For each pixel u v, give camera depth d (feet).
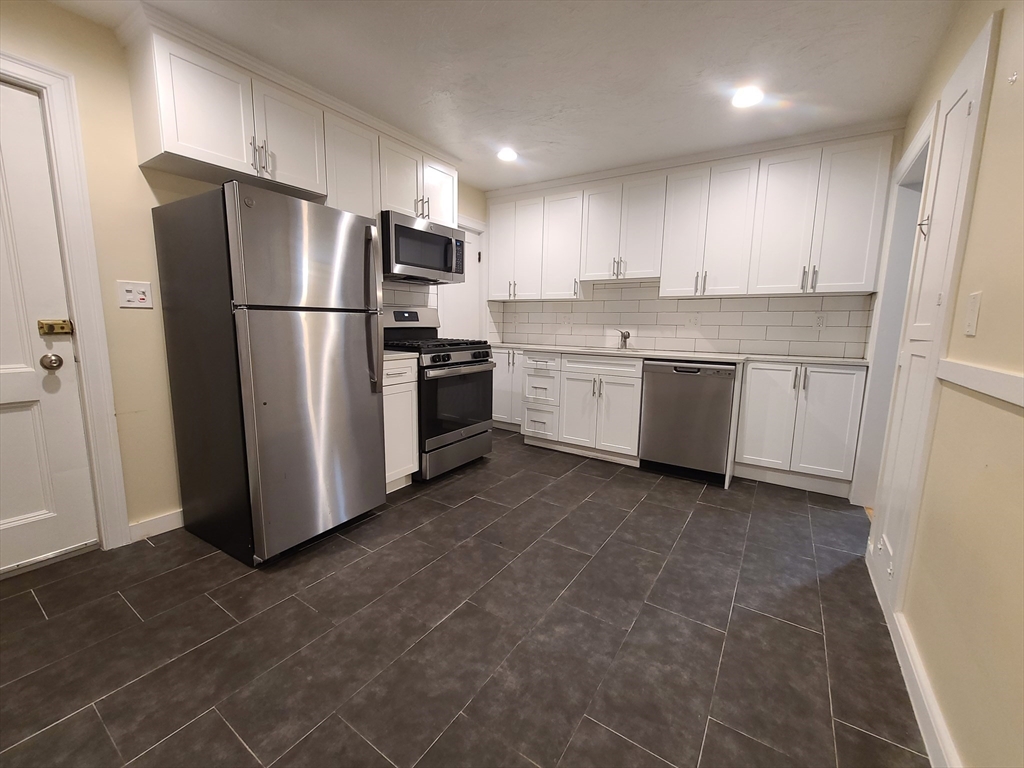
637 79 7.21
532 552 6.62
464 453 10.19
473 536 7.09
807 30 5.87
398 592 5.59
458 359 9.80
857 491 8.56
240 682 4.14
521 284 13.48
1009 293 3.15
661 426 10.05
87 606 5.23
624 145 9.89
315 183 7.84
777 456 9.52
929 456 4.49
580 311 13.53
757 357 9.55
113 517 6.53
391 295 10.77
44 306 5.88
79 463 6.30
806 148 9.05
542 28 5.98
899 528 5.14
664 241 10.85
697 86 7.37
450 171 10.75
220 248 5.59
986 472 3.24
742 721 3.82
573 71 7.02
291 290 6.05
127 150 6.31
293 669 4.31
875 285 8.61
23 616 5.04
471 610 5.26
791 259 9.36
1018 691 2.56
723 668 4.42
